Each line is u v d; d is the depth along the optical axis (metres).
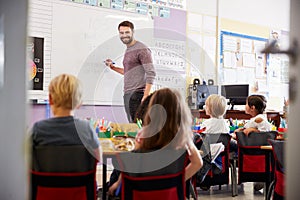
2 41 0.60
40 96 4.26
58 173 1.67
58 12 4.46
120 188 1.76
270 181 3.34
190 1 5.82
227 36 6.34
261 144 3.39
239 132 3.45
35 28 4.29
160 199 1.64
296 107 0.59
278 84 6.72
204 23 6.02
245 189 4.11
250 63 6.66
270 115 4.57
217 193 3.88
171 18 5.56
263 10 6.91
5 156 0.60
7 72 0.60
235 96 5.22
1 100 0.60
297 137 0.59
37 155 1.63
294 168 0.59
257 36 6.80
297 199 0.59
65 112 1.74
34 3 4.29
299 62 0.59
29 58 0.64
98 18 4.75
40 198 1.64
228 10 6.36
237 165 3.82
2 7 0.60
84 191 1.73
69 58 4.51
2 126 0.60
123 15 4.98
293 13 0.60
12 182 0.61
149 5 5.29
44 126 1.67
